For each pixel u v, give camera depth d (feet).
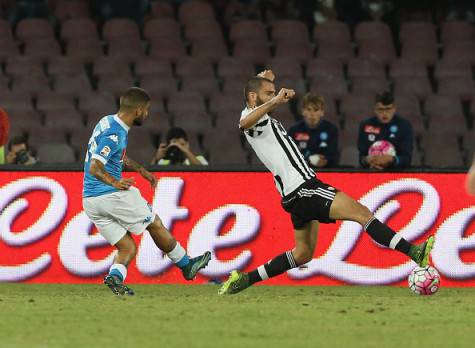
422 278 97.71
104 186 96.02
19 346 63.57
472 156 173.68
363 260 116.37
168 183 117.29
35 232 117.08
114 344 64.44
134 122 95.04
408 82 187.93
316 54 198.08
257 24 199.93
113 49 196.34
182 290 107.86
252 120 90.58
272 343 65.00
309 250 96.63
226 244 116.98
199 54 195.72
